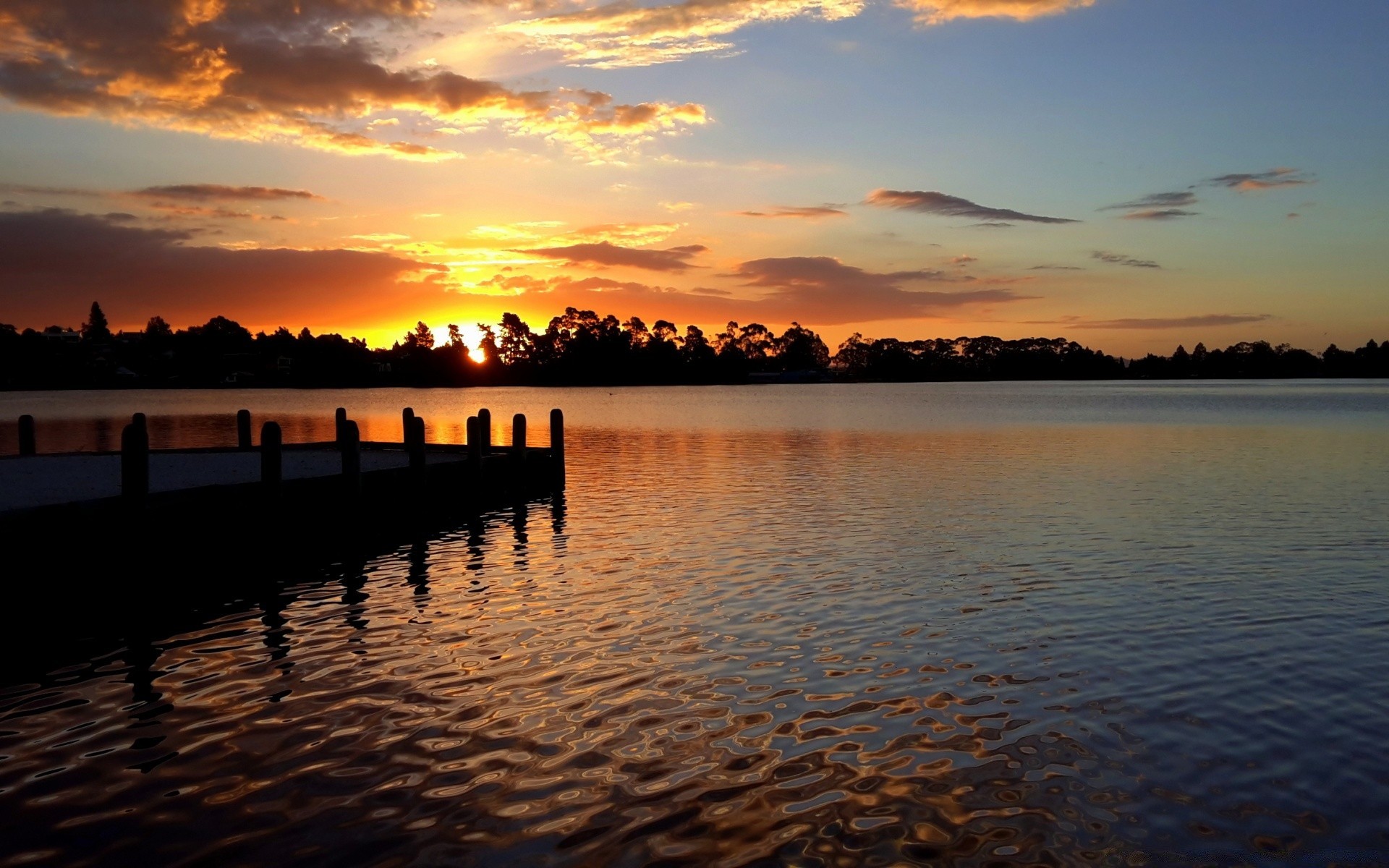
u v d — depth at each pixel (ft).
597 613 45.91
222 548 53.11
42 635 42.24
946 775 28.04
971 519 72.38
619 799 26.48
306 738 30.78
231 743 30.45
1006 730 31.32
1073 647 40.16
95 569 44.86
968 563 56.49
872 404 337.93
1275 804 26.37
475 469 82.79
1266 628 42.91
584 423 214.07
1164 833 24.90
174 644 41.63
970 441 151.53
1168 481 96.02
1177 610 46.01
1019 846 24.20
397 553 63.62
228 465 83.51
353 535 65.62
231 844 24.16
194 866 23.16
